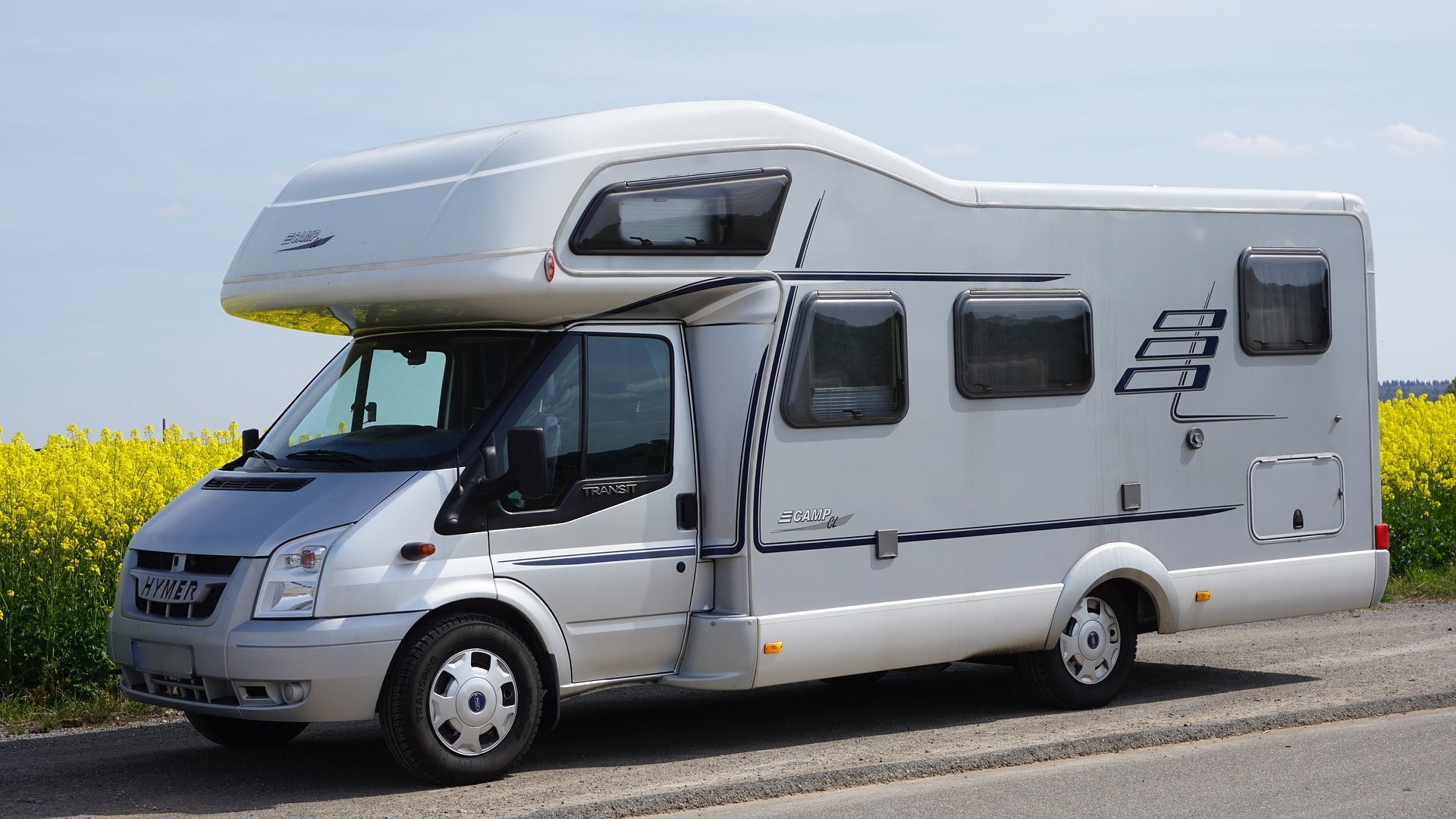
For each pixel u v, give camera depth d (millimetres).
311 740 8016
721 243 7352
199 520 7008
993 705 8906
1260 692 9000
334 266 7246
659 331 7480
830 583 7656
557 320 7188
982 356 8156
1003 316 8227
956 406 8078
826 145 7695
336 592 6438
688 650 7473
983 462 8164
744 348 7473
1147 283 8742
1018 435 8273
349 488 6805
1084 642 8594
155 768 7316
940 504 8016
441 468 6797
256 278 7684
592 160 6996
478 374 7195
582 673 7160
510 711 6871
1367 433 9562
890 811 6184
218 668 6551
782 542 7496
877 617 7758
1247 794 6379
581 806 6188
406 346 7539
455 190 6973
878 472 7809
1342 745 7328
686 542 7465
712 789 6461
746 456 7414
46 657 9023
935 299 8023
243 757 7578
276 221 7820
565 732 8289
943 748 7441
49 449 11734
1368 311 9602
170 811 6383
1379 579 9547
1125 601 8781
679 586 7426
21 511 9852
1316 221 9414
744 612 7402
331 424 7508
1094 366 8531
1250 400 9102
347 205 7457
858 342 7754
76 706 8766
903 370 7891
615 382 7309
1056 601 8367
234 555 6633
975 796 6418
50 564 9422
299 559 6512
